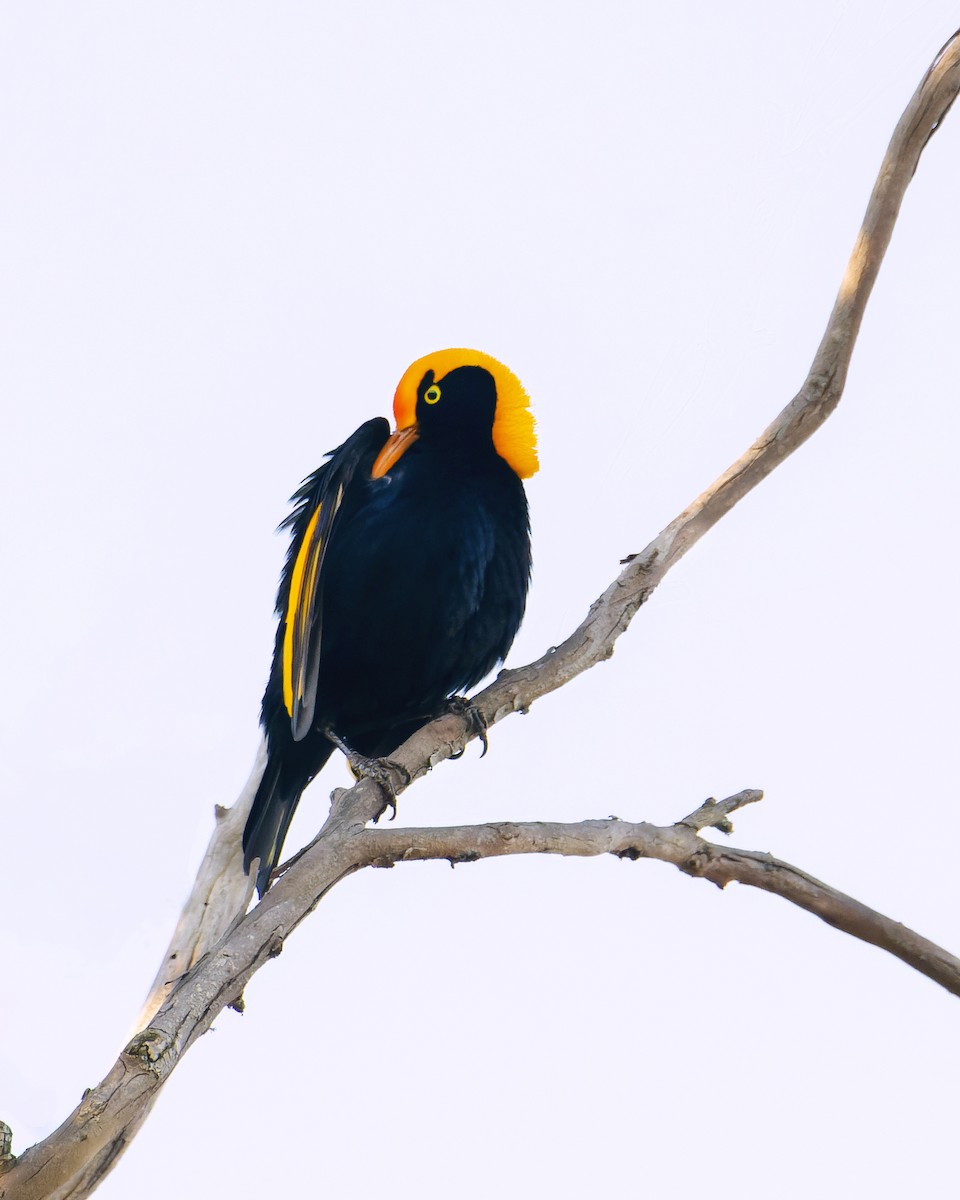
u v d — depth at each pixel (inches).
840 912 335.9
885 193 381.4
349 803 343.0
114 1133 256.2
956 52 377.1
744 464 388.8
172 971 397.7
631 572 386.3
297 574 384.8
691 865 336.8
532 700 374.9
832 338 385.4
